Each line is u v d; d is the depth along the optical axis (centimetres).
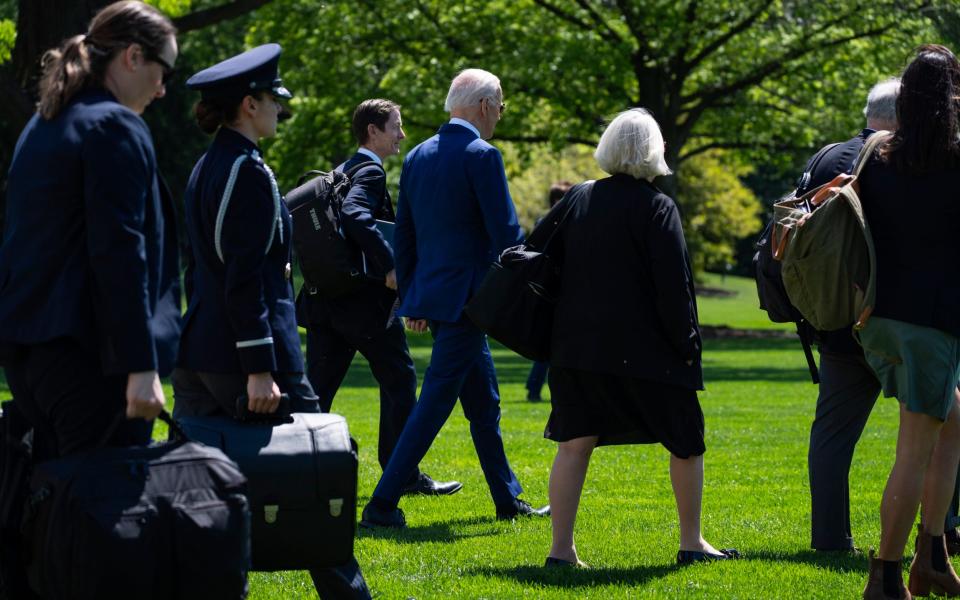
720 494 1102
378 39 3988
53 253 485
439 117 3888
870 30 3947
